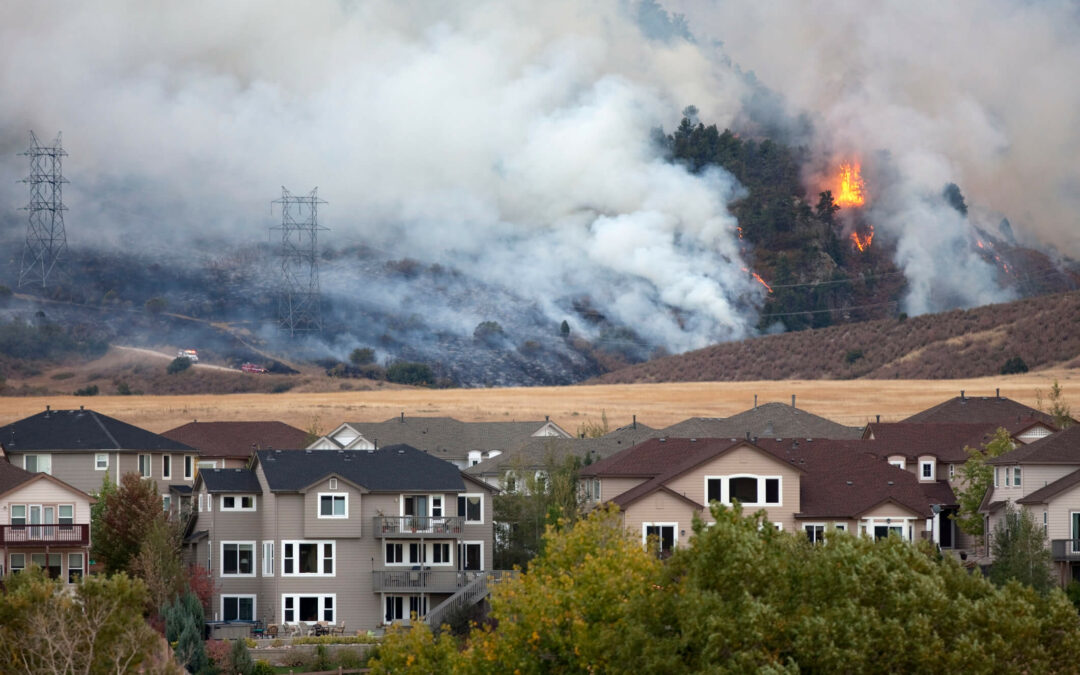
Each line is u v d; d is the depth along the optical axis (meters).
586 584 167.50
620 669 149.50
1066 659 151.25
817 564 151.75
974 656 142.88
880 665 143.88
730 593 147.38
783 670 136.38
